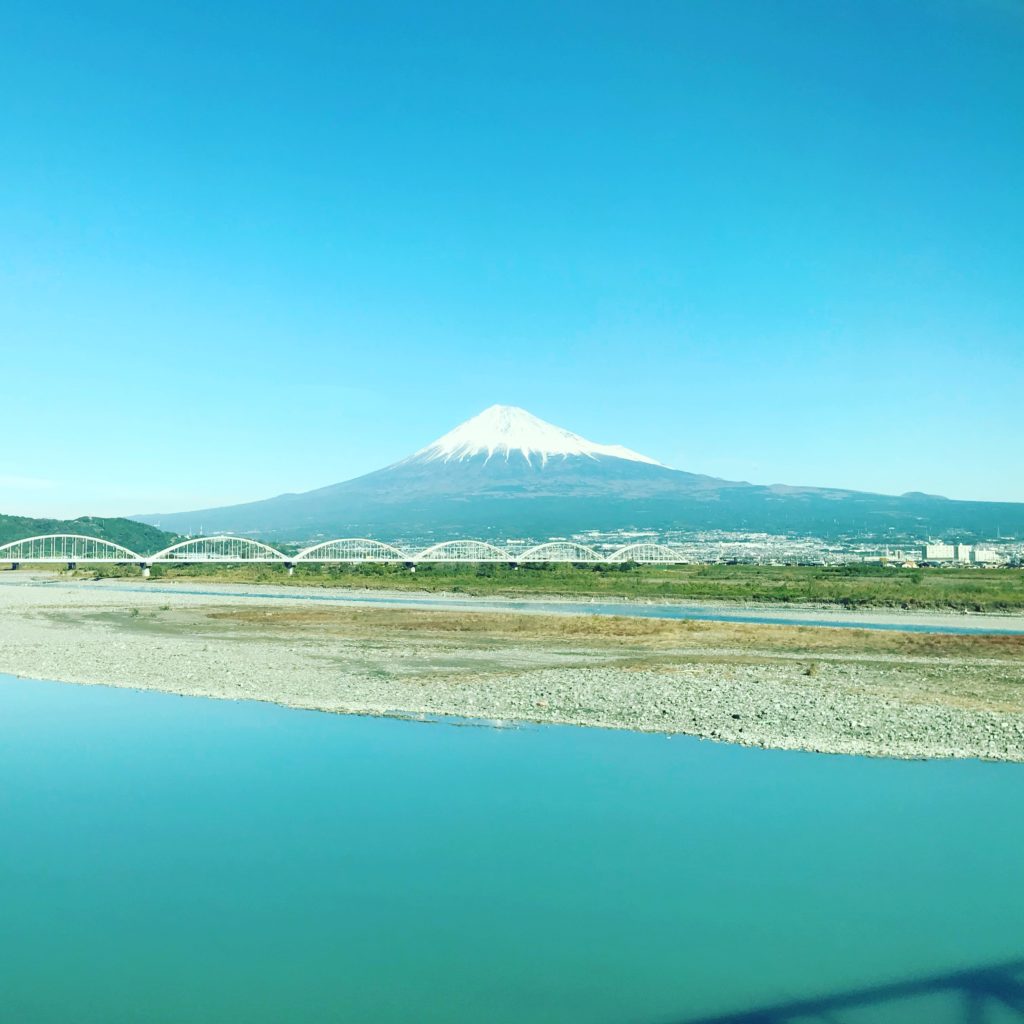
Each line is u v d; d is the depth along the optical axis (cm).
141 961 1521
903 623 6925
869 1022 1324
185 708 3522
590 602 9419
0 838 2100
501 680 4078
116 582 15325
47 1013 1364
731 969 1491
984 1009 1359
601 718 3262
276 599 10312
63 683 4128
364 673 4347
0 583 15075
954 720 3181
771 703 3475
